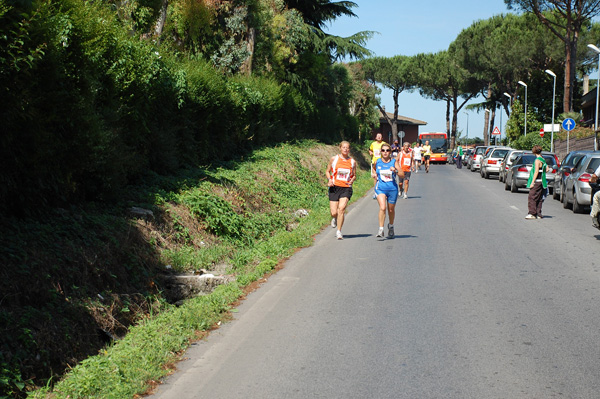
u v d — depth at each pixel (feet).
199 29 88.07
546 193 56.44
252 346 20.48
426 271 32.19
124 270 27.48
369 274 31.68
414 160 148.25
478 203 70.59
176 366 18.86
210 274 30.99
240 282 29.76
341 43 126.52
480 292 27.45
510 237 44.19
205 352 20.06
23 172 26.40
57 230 26.22
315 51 125.70
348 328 22.22
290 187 67.67
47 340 19.39
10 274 21.06
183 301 27.91
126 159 37.01
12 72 23.07
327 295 27.35
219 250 36.65
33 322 19.57
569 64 158.20
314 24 130.93
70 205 30.78
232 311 25.12
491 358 18.79
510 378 17.11
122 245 28.86
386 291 27.86
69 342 20.24
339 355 19.33
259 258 36.17
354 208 65.67
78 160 29.91
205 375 17.95
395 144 106.93
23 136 25.45
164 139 46.62
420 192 86.69
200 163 58.95
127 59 39.45
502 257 36.17
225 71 91.20
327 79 136.87
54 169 28.53
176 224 36.83
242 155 74.95
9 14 22.53
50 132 27.32
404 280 30.09
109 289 25.20
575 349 19.53
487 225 50.90
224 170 60.08
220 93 61.41
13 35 22.90
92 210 32.07
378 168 43.57
